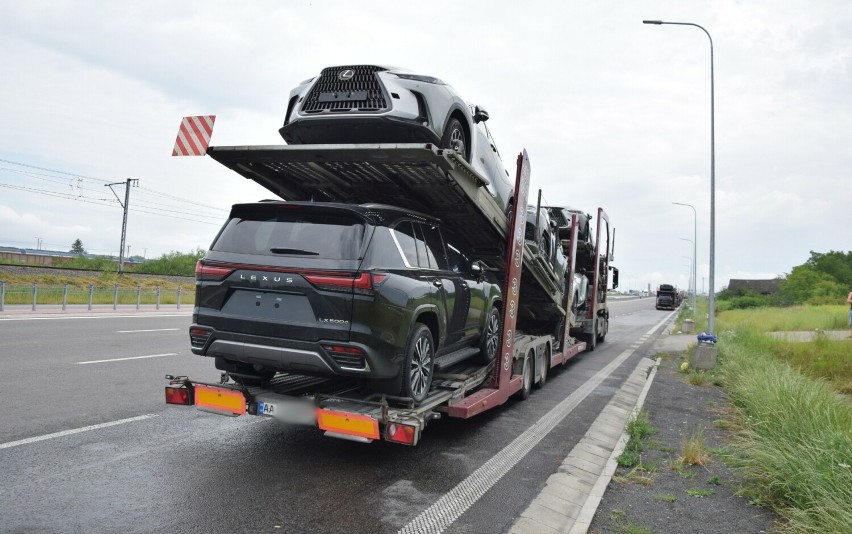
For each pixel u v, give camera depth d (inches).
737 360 482.0
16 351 401.4
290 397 198.5
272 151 218.1
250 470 193.5
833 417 254.7
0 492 161.5
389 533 150.8
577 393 384.5
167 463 195.3
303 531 148.8
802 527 156.6
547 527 164.2
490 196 291.0
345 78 242.2
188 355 427.8
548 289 417.1
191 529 145.7
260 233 199.6
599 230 597.0
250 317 190.2
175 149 213.2
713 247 639.8
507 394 294.4
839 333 898.7
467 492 186.1
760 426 263.4
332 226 194.4
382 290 187.6
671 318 1691.7
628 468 218.5
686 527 164.6
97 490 167.5
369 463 209.2
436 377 260.8
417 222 233.6
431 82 249.9
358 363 181.3
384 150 208.7
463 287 256.8
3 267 1103.6
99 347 445.7
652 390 401.7
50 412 247.1
